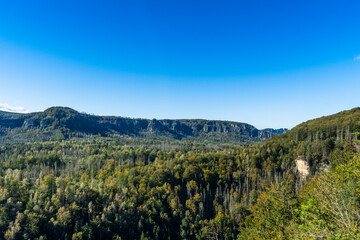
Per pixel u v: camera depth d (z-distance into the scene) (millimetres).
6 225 85188
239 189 133875
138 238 96250
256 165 152875
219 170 152250
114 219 100688
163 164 168125
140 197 119500
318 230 17234
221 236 96500
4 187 113250
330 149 127875
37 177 157875
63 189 115500
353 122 146375
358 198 20781
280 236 25406
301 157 134375
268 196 35688
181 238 102188
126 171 150000
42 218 88750
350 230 16016
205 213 120750
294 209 28875
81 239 84312
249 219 39969
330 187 24594
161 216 108125
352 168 22156
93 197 112625
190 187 134125
